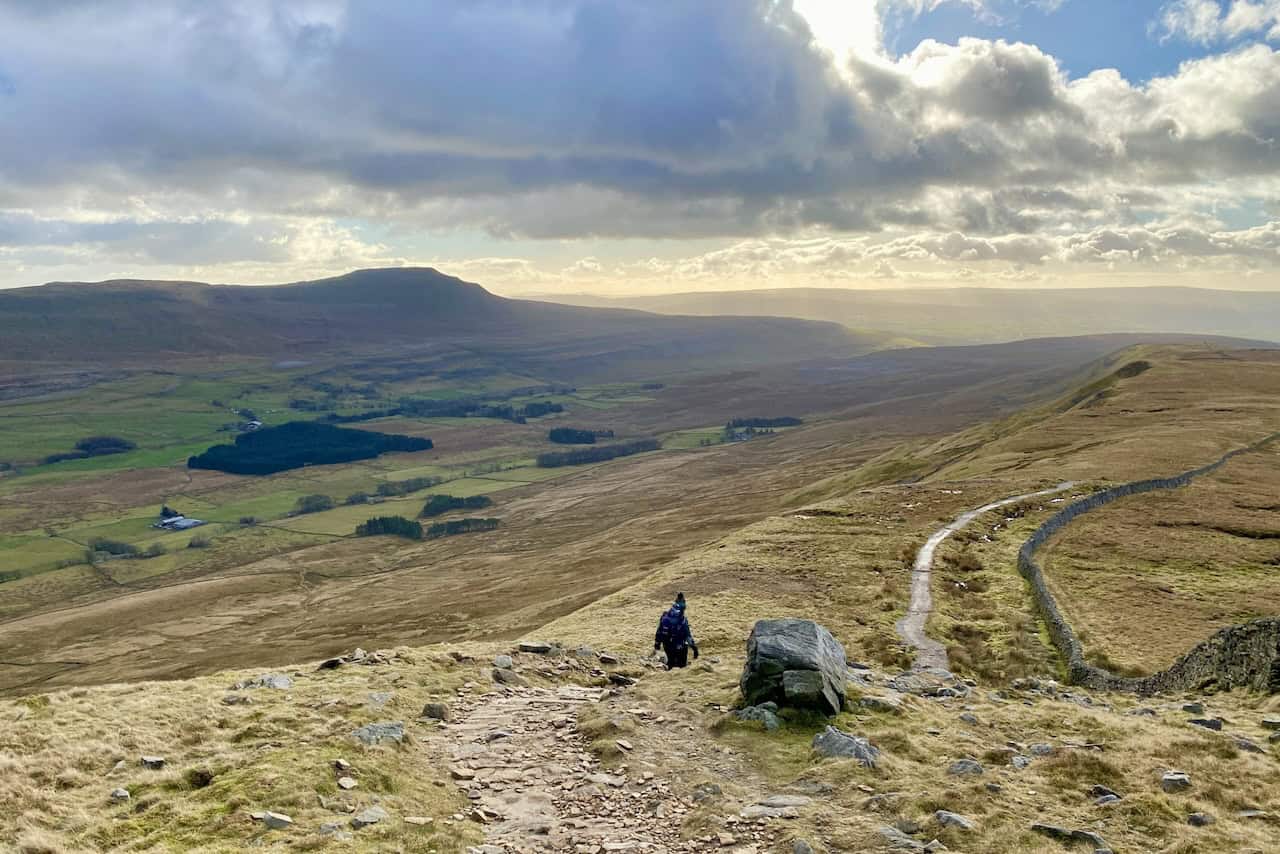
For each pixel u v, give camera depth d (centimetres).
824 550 6775
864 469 18188
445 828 1642
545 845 1585
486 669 2880
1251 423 12406
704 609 4950
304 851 1491
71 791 1781
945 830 1553
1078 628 4622
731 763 1975
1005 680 3975
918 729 2212
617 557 13988
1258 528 7056
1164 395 15688
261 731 2119
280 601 18875
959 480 9862
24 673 14462
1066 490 8638
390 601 16212
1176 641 4384
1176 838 1553
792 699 2256
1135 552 6431
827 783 1803
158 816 1656
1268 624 2788
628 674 3131
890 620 4897
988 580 5891
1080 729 2311
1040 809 1694
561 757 2061
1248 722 2375
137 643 15900
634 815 1722
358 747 1977
